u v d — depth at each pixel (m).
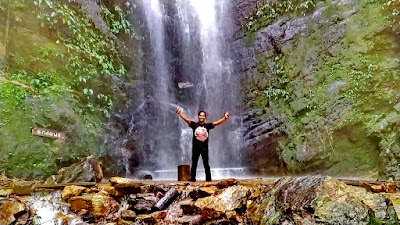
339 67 8.91
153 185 4.46
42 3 7.29
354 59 8.55
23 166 5.59
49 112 6.41
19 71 6.55
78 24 8.22
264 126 10.97
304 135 9.20
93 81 8.43
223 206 3.63
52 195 4.14
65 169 5.79
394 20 8.05
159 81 13.55
